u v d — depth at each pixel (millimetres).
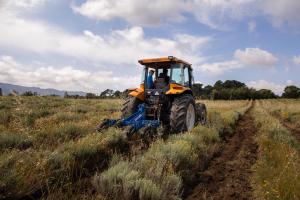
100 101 23750
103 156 5230
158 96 8031
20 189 3406
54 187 3488
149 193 3361
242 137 9094
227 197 3922
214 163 5633
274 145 6664
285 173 4289
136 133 6445
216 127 8914
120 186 3504
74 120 8930
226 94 81250
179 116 7395
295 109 24172
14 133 5832
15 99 7918
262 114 19547
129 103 8078
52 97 26203
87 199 3303
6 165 3723
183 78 8227
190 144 5598
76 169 4207
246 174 4938
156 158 4500
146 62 8172
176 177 3951
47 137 6031
